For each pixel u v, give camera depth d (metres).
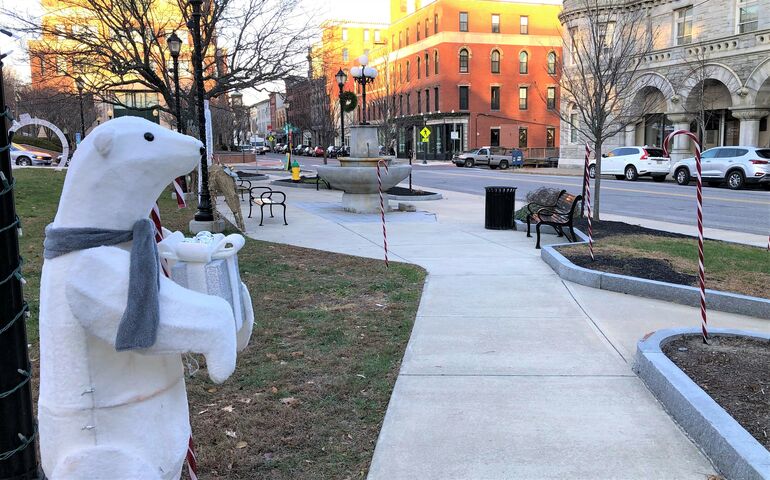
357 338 5.77
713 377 4.45
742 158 24.25
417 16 62.25
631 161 30.14
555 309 6.75
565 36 32.94
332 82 49.09
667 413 4.21
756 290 7.16
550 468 3.52
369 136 16.06
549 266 8.96
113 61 18.69
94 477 2.12
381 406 4.35
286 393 4.54
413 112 64.88
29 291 7.20
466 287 7.72
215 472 3.48
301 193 22.56
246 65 20.36
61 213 2.13
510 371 4.98
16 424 2.68
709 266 8.46
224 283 2.37
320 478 3.44
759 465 3.13
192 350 2.08
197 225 12.08
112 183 2.10
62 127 49.19
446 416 4.18
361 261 9.38
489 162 45.69
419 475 3.45
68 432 2.14
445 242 11.22
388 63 69.06
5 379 2.64
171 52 17.50
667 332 5.36
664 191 23.38
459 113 57.75
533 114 59.66
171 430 2.33
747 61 28.17
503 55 58.16
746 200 19.81
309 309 6.72
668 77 32.03
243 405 4.33
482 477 3.43
